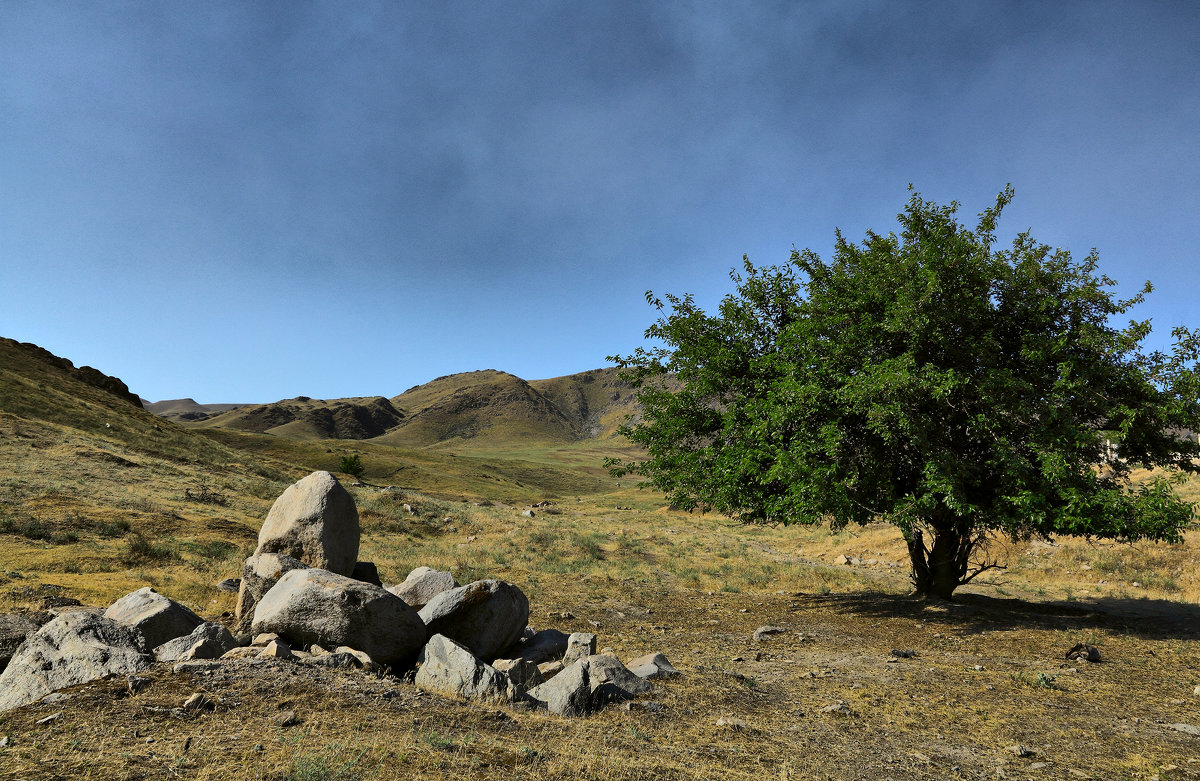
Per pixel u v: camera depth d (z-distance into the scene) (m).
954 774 5.57
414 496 48.00
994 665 10.20
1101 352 13.70
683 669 9.26
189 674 5.80
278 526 10.97
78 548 18.72
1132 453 14.84
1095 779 5.48
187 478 37.75
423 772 4.15
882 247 15.48
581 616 14.55
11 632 7.57
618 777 4.61
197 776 3.79
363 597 7.70
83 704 4.93
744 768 5.32
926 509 13.45
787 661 10.53
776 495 14.98
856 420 14.43
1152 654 10.82
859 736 6.59
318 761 4.04
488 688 6.55
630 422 18.22
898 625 13.91
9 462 30.55
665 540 34.50
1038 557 25.19
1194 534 22.67
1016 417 13.80
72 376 63.75
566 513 57.38
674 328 17.34
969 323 14.44
